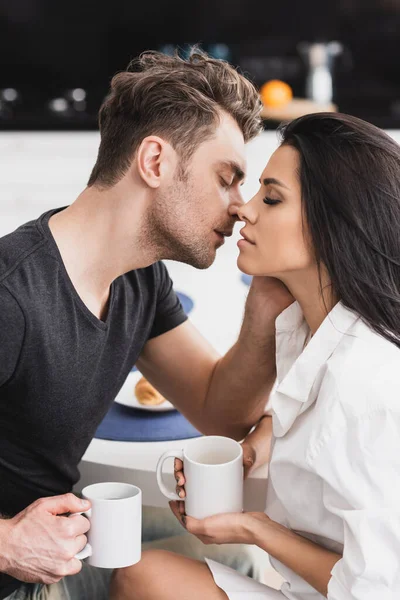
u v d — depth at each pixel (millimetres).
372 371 1129
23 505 1364
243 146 1408
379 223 1153
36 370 1260
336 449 1107
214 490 1208
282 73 4609
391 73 4582
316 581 1164
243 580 1267
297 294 1280
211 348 1598
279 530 1209
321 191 1167
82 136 3875
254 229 1248
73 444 1351
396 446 1078
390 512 1062
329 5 4520
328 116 1192
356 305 1177
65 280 1288
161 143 1324
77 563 1171
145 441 1445
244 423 1520
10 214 3947
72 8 4504
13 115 3984
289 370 1265
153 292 1479
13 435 1312
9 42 4523
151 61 1442
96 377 1352
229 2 4520
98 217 1351
